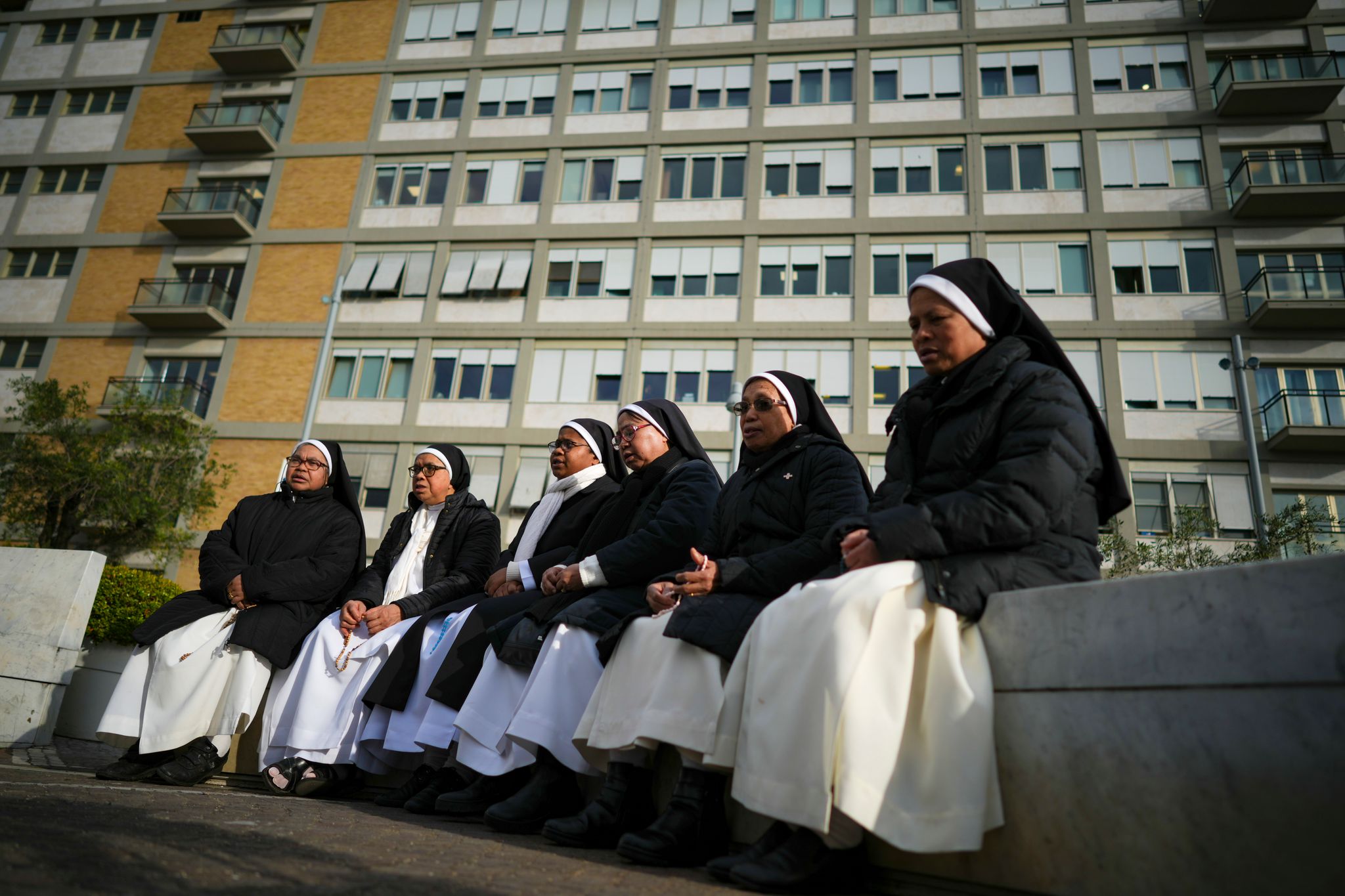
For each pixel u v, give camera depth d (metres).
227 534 4.89
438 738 3.87
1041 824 1.84
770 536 3.22
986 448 2.49
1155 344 24.22
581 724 2.98
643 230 27.34
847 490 3.11
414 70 30.27
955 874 2.01
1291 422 22.92
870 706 2.05
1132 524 22.83
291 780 4.18
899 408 2.87
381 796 4.02
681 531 3.62
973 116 26.72
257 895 1.46
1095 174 25.67
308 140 29.95
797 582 2.90
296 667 4.47
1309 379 23.59
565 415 25.97
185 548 24.58
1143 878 1.62
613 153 28.39
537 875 1.99
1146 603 1.71
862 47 27.97
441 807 3.58
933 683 2.04
